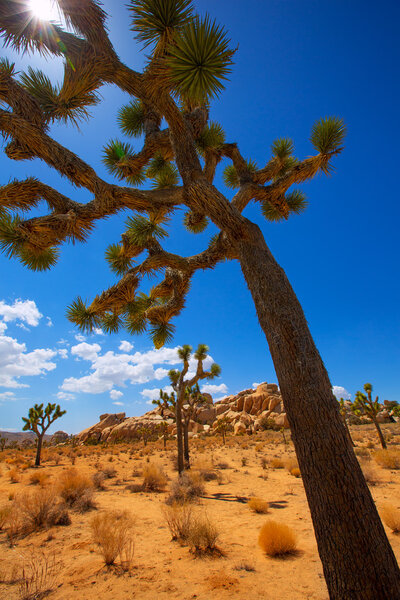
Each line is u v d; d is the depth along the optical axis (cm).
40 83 346
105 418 5616
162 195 302
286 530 439
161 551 438
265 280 228
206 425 5091
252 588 321
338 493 169
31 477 1046
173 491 812
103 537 411
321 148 385
